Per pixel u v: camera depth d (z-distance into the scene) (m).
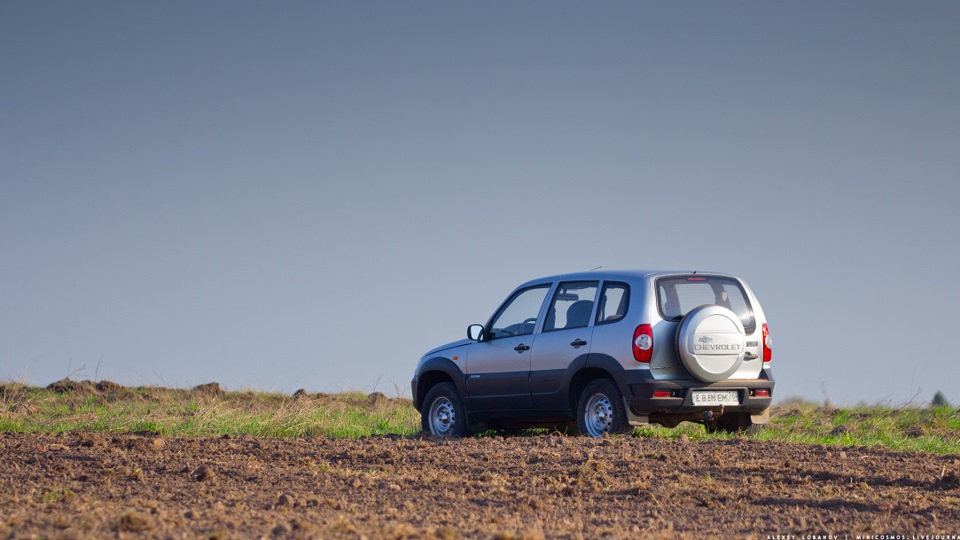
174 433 50.09
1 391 73.38
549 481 31.56
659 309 43.06
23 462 36.03
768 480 32.06
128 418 55.81
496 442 41.75
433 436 48.56
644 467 34.09
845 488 30.53
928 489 30.61
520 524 24.67
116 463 35.38
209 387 79.88
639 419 42.91
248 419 55.47
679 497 29.03
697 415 43.84
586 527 24.56
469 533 23.05
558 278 47.22
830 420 61.31
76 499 27.50
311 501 27.14
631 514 26.61
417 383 52.19
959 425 58.75
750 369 44.53
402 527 22.48
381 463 36.12
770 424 54.84
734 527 25.03
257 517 24.52
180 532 21.70
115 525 22.17
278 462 36.25
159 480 31.81
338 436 50.78
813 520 25.86
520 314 48.16
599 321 44.34
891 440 48.25
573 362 44.56
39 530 21.70
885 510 26.89
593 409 44.25
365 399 78.62
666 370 42.66
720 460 35.44
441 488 30.42
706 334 42.50
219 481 31.61
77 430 51.06
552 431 50.72
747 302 45.34
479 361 48.78
